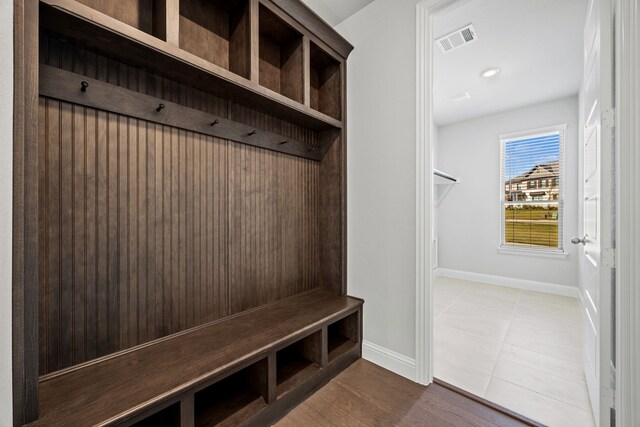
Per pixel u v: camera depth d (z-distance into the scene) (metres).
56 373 1.04
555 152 3.54
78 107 1.08
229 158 1.59
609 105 1.19
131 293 1.22
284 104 1.61
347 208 2.12
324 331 1.64
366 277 2.00
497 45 2.34
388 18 1.87
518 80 2.96
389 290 1.87
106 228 1.16
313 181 2.12
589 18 1.56
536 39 2.26
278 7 1.57
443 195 4.48
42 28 0.96
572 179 3.40
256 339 1.35
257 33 1.47
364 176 2.01
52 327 1.03
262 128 1.75
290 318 1.61
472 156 4.19
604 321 1.21
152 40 1.08
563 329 2.44
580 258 3.13
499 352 2.06
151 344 1.27
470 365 1.89
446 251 4.46
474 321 2.63
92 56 1.11
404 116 1.80
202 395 1.39
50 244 1.03
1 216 0.71
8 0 0.74
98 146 1.13
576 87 3.14
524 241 3.79
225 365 1.13
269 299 1.82
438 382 1.69
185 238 1.40
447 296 3.40
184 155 1.39
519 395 1.57
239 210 1.64
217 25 1.51
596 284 1.34
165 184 1.33
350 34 2.10
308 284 2.09
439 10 1.66
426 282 1.70
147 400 0.93
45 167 1.01
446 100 3.49
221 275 1.56
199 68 1.23
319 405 1.48
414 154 1.75
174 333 1.37
